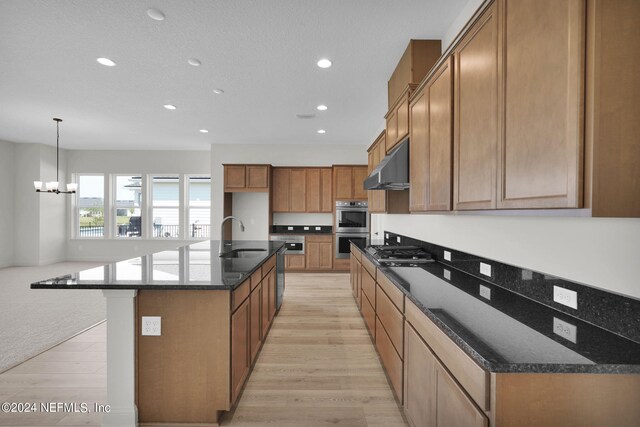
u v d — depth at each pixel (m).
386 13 2.21
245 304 2.11
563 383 0.90
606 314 1.10
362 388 2.17
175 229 7.52
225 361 1.76
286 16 2.25
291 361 2.54
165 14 2.23
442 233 2.58
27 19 2.29
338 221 6.19
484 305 1.40
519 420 0.89
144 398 1.76
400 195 3.49
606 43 0.83
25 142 6.52
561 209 0.95
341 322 3.42
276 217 6.79
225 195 6.30
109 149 7.20
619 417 0.90
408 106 2.47
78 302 3.99
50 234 6.87
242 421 1.82
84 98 3.93
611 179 0.84
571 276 1.25
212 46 2.67
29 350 2.68
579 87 0.85
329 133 5.66
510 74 1.16
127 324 1.72
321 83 3.43
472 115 1.47
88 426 1.77
